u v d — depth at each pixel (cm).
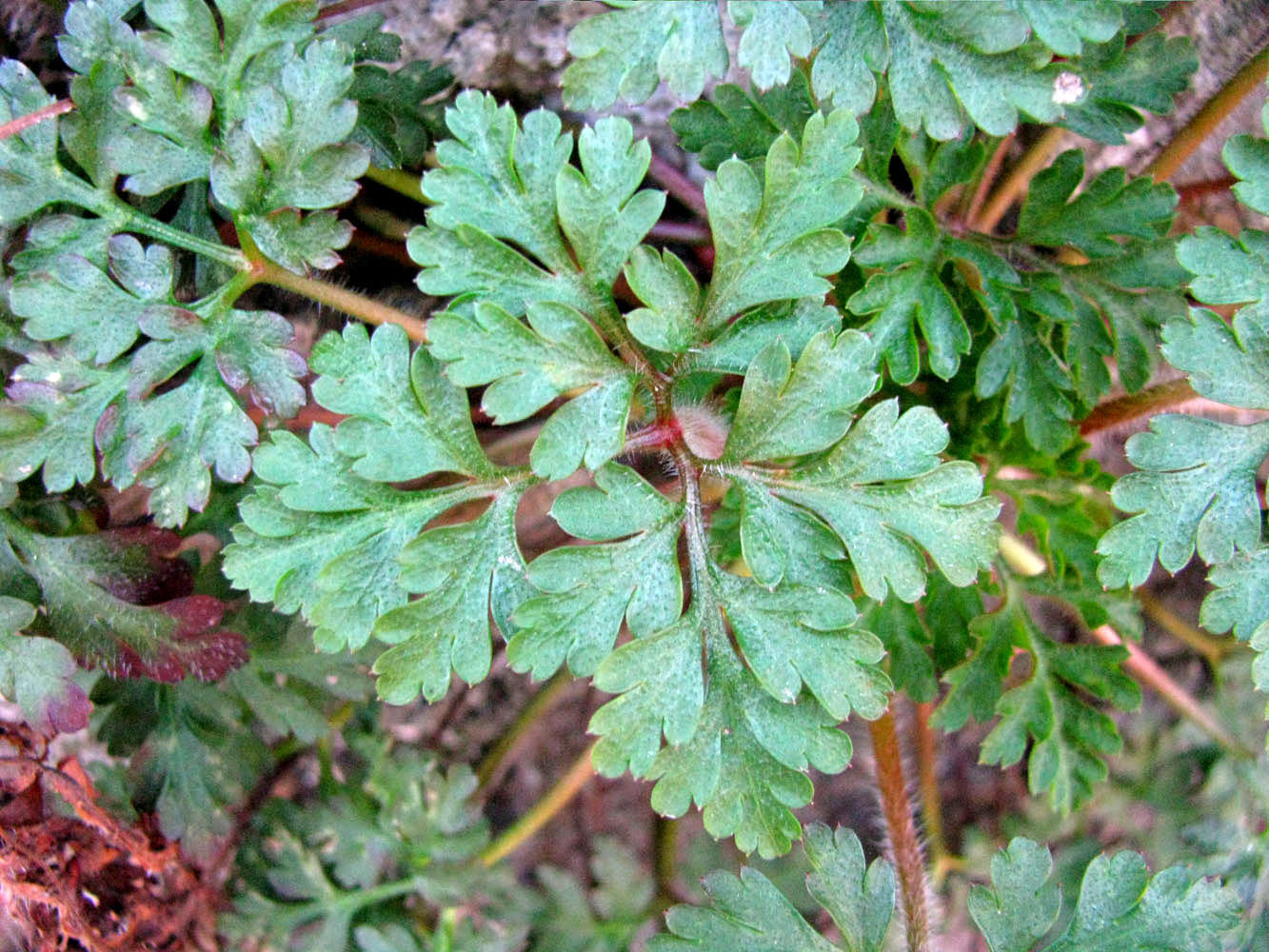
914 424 10
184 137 10
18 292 10
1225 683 15
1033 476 13
